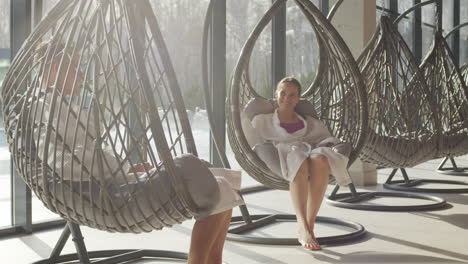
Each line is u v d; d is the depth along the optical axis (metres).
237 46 5.62
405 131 4.73
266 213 4.77
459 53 10.20
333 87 4.30
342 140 4.25
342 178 3.59
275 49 5.97
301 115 4.04
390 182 6.12
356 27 6.11
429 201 5.29
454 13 9.98
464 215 4.58
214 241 2.57
